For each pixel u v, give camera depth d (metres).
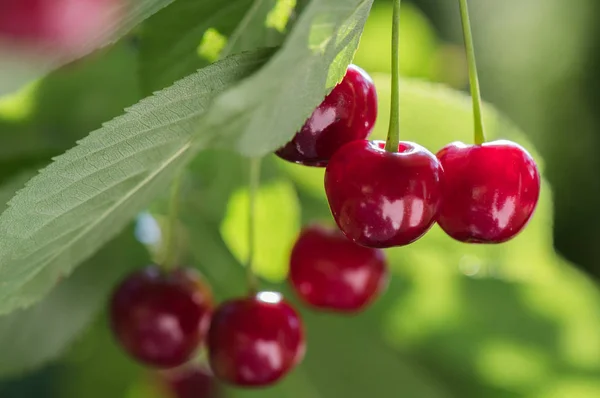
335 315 0.44
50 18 0.33
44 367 0.43
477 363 0.46
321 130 0.31
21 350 0.39
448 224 0.32
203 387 0.44
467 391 0.46
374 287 0.38
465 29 0.32
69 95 0.39
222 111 0.26
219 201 0.41
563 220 0.85
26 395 0.43
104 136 0.29
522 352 0.46
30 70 0.34
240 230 0.41
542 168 0.41
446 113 0.39
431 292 0.45
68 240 0.32
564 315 0.46
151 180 0.31
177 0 0.32
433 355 0.46
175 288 0.38
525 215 0.32
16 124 0.39
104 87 0.39
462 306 0.45
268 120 0.29
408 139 0.39
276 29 0.33
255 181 0.37
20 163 0.37
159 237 0.41
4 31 0.34
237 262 0.42
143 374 0.43
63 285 0.39
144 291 0.38
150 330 0.38
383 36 0.43
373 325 0.45
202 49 0.33
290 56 0.28
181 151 0.30
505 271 0.43
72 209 0.31
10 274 0.32
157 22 0.33
